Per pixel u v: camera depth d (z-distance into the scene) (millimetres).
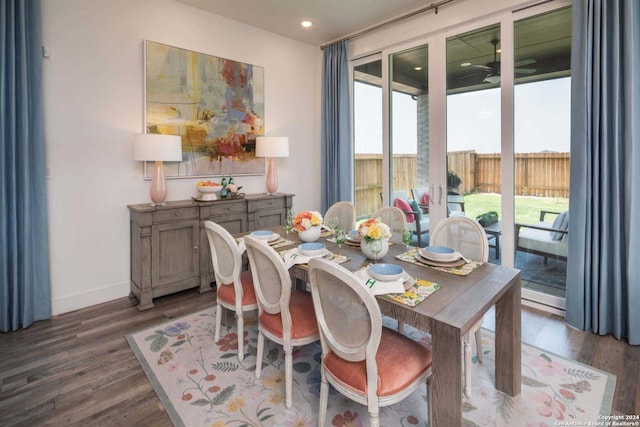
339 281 1348
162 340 2475
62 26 2824
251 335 2566
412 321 1396
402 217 2795
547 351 2309
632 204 2344
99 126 3053
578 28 2473
